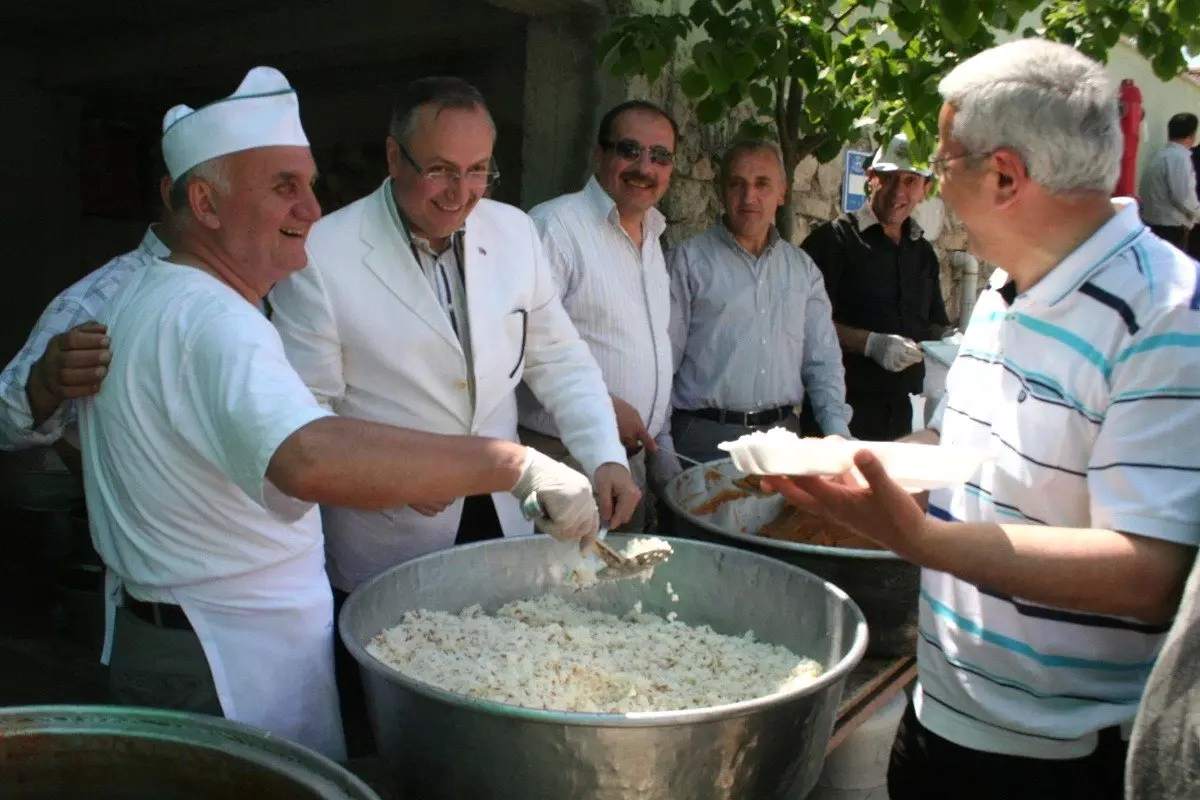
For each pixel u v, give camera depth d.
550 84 3.60
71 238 5.75
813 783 1.49
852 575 1.97
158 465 1.45
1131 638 1.43
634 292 2.84
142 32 4.93
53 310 1.96
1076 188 1.36
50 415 1.78
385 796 1.44
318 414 1.31
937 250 6.16
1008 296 1.54
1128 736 1.46
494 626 1.85
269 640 1.55
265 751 1.17
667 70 3.70
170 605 1.51
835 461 1.36
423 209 2.05
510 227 2.29
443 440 1.37
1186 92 8.81
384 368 2.12
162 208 2.10
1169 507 1.25
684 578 2.00
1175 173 7.63
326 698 1.65
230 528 1.48
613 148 2.81
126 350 1.47
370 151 4.84
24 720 1.19
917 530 1.33
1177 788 1.11
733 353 3.26
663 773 1.25
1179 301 1.28
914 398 4.18
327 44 4.22
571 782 1.25
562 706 1.57
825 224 4.03
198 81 5.22
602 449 2.11
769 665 1.76
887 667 2.04
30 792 1.18
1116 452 1.30
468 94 2.06
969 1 3.11
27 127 5.48
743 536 2.03
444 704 1.26
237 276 1.55
